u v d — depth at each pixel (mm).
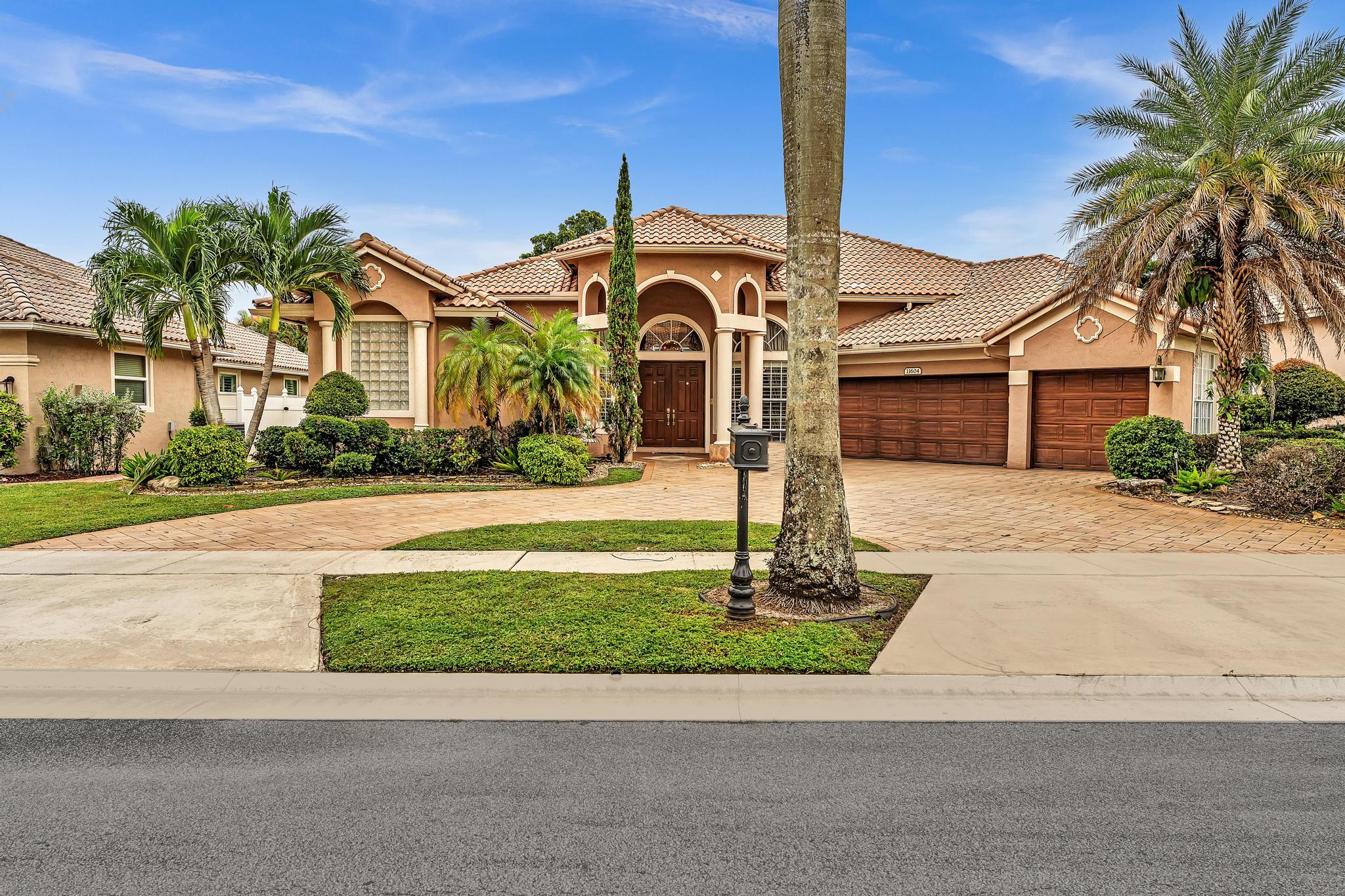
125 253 13797
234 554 8547
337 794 3619
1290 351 22594
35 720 4492
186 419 20156
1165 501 12688
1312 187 11531
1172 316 14766
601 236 19406
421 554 8555
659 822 3379
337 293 16062
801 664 5184
